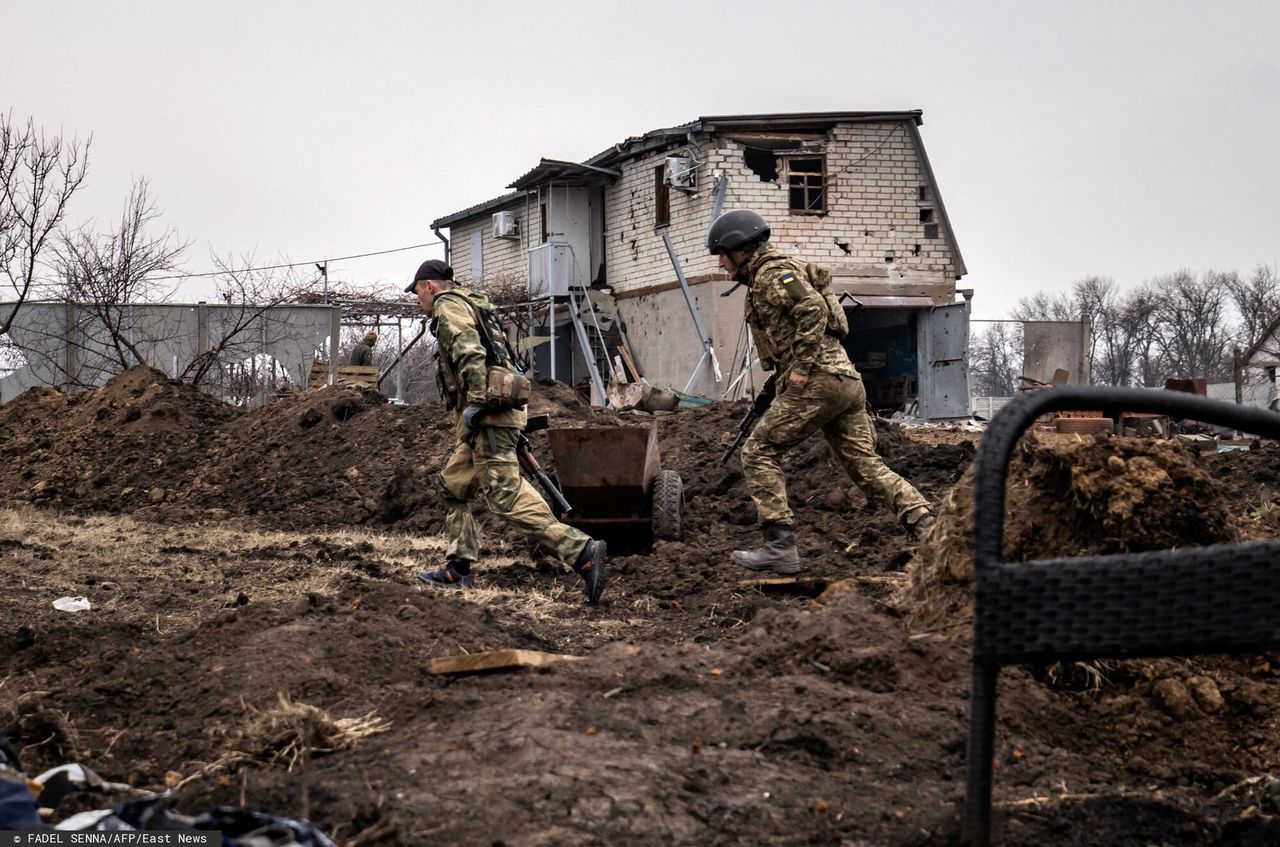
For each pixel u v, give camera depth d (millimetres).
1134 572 2420
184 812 3182
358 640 4785
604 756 3383
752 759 3518
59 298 21609
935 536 5203
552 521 6867
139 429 15430
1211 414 2555
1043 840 3061
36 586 7215
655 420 13867
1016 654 2508
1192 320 74000
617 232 33594
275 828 2604
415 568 8359
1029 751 3852
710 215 29281
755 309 7230
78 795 3223
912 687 4234
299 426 14680
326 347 24562
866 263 29750
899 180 29969
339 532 11367
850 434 7289
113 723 4258
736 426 12773
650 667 4301
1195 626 2359
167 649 4910
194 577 7742
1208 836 3170
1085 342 30641
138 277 21969
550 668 4488
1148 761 3973
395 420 14211
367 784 3193
